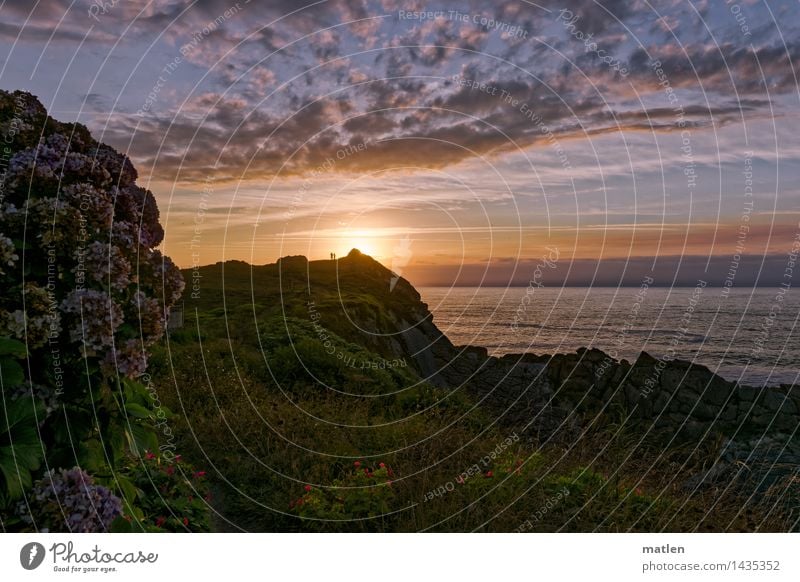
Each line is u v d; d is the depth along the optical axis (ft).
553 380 56.85
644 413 53.83
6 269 8.38
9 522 7.65
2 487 7.49
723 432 49.67
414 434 23.18
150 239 10.82
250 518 16.61
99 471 9.39
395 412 29.78
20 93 9.41
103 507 8.27
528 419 32.35
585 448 21.76
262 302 57.52
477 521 15.23
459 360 61.21
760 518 16.42
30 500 7.77
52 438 8.45
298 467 19.48
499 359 61.77
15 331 7.93
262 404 26.27
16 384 7.61
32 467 7.50
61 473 8.09
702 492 18.43
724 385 55.88
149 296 10.29
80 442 8.57
